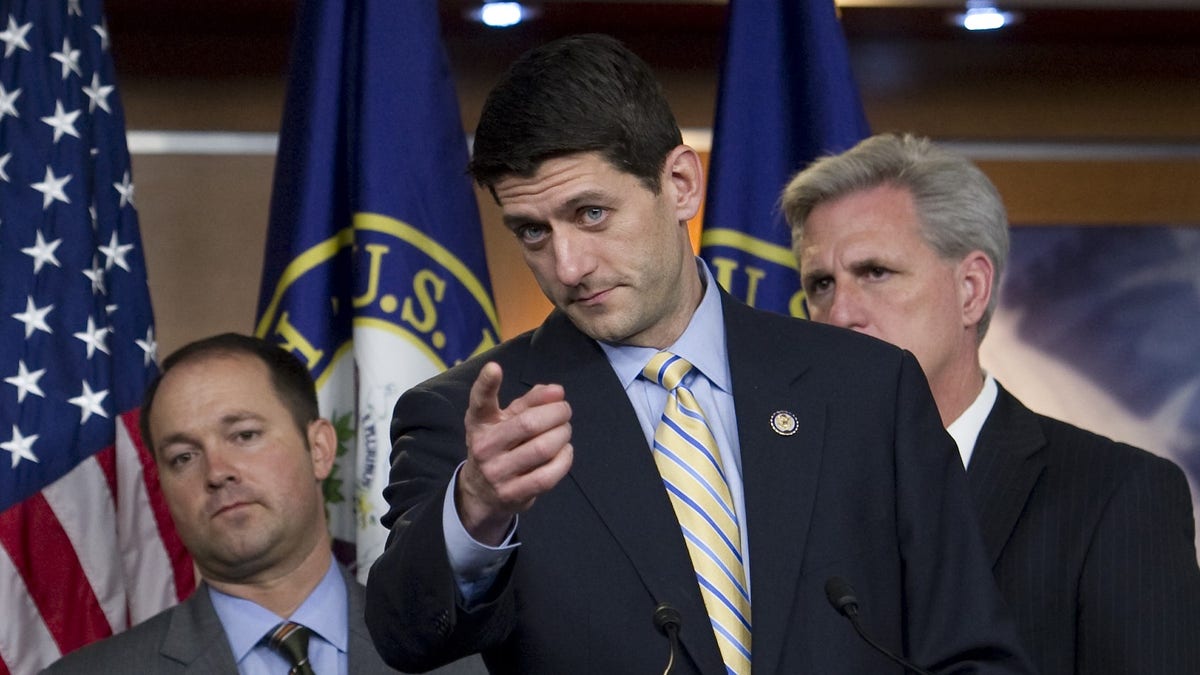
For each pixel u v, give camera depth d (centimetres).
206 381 599
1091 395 852
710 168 764
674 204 388
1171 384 854
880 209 570
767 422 382
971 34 869
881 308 562
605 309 374
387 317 716
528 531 368
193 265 850
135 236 745
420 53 748
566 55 370
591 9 838
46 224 710
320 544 600
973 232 567
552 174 362
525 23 852
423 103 743
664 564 361
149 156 852
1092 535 509
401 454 388
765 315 411
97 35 753
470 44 861
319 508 603
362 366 713
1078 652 500
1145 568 500
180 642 576
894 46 880
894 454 386
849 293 568
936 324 563
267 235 760
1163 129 883
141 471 707
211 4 823
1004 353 856
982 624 370
